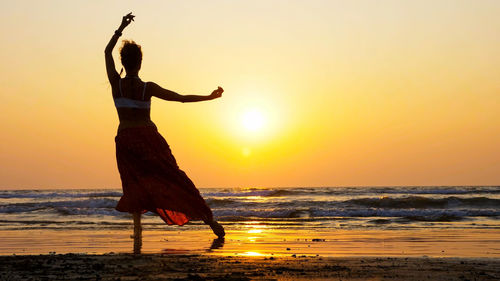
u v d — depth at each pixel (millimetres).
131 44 5652
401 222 14594
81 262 4738
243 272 4164
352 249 7570
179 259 5008
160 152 5848
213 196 42000
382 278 3977
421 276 4094
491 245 8312
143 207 5895
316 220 15664
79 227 12508
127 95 5625
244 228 12352
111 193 43906
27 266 4480
